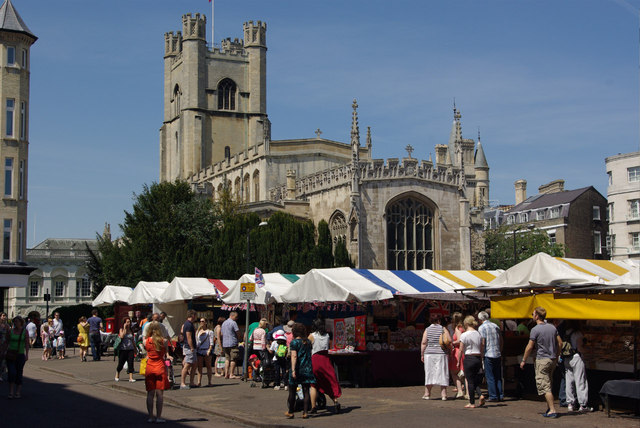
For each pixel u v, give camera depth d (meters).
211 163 104.56
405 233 63.09
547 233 94.06
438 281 30.89
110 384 28.48
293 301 28.25
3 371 30.88
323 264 56.91
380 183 62.28
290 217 59.81
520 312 21.05
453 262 64.62
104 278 66.06
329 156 85.88
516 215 103.44
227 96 107.19
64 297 109.56
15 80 57.00
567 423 17.20
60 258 109.88
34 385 28.61
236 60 107.12
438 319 22.52
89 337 41.94
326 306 31.86
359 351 26.83
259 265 56.41
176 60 110.00
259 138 106.31
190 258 57.09
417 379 27.42
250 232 57.84
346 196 63.16
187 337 26.47
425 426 16.86
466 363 20.22
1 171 55.75
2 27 56.41
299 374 19.05
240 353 32.69
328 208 65.88
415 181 63.19
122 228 67.12
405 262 62.72
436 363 22.19
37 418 19.45
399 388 26.03
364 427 17.00
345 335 27.52
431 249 64.19
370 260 61.28
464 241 65.12
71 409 21.34
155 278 59.75
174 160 110.19
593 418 18.06
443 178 65.00
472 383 20.12
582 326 21.14
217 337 30.98
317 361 19.55
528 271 22.44
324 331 20.97
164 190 66.62
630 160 80.31
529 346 18.67
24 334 24.19
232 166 92.12
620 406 18.48
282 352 25.23
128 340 28.73
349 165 62.66
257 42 107.62
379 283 28.92
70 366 37.72
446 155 105.81
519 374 22.20
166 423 18.64
